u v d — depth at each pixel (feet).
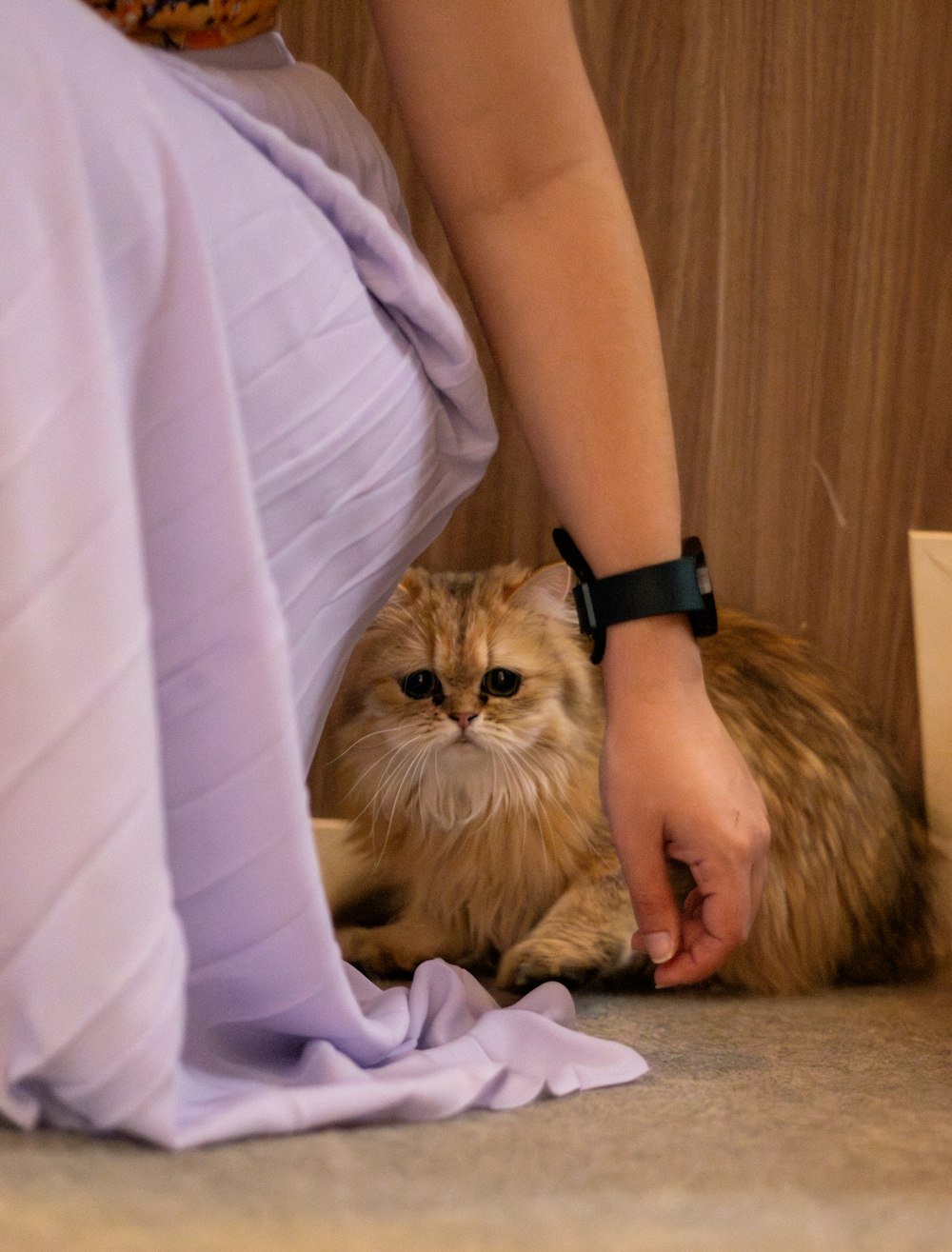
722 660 5.64
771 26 6.26
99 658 1.58
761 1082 3.00
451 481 3.12
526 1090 2.40
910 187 6.31
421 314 2.72
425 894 5.65
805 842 5.31
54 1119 1.65
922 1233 1.52
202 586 1.88
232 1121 1.73
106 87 1.74
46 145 1.62
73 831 1.56
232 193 2.11
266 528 2.33
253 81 2.53
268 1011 2.13
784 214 6.33
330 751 6.31
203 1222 1.32
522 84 2.84
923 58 6.26
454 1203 1.50
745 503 6.44
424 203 6.41
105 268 1.74
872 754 5.81
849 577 6.45
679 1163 1.90
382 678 5.65
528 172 2.89
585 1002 4.79
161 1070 1.62
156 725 1.70
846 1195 1.73
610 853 5.42
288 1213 1.39
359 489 2.59
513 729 5.41
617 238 2.92
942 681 6.29
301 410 2.31
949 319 6.36
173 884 1.98
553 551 6.53
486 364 6.47
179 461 1.85
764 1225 1.50
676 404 6.42
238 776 1.93
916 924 5.75
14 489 1.55
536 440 2.99
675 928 2.94
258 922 2.02
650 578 2.88
